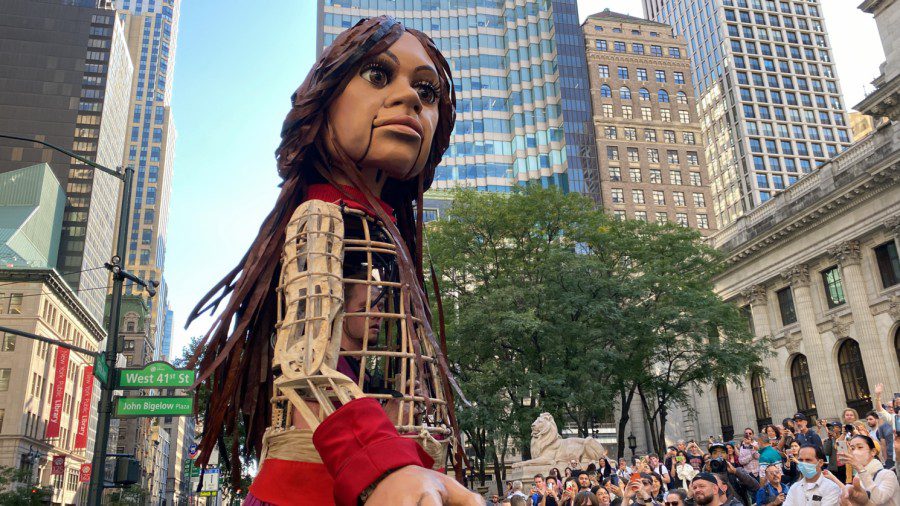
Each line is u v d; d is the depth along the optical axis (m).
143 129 151.88
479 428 22.05
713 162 108.31
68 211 80.81
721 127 106.62
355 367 1.87
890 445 8.77
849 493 6.23
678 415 47.06
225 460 1.99
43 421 57.06
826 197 35.56
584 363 21.72
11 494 34.62
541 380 20.48
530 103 79.81
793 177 99.38
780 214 40.28
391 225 1.88
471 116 79.19
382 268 2.09
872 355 33.19
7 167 81.69
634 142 78.88
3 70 86.44
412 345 1.72
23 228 67.69
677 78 83.44
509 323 20.06
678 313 23.69
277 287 1.77
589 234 25.73
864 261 34.56
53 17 90.69
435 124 2.05
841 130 103.81
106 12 93.31
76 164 83.56
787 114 103.00
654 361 25.98
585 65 81.12
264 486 1.55
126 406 10.24
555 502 11.95
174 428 121.00
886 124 33.06
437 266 24.50
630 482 8.80
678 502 6.97
